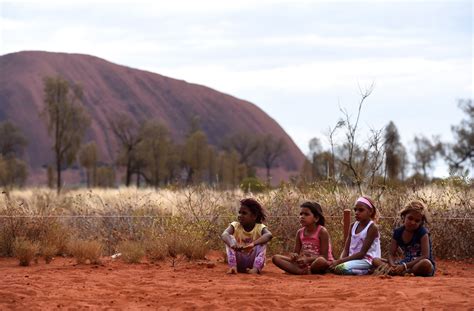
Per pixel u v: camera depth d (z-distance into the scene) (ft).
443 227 46.78
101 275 33.78
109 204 58.95
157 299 26.50
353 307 24.27
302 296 26.55
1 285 29.53
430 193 49.80
